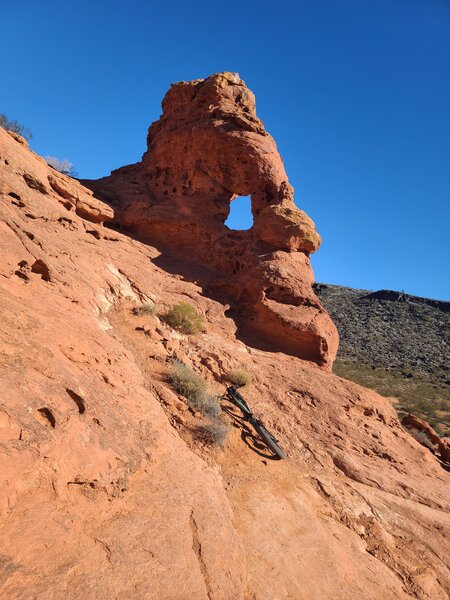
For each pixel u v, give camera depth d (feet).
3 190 37.68
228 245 57.36
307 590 18.76
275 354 46.70
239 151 58.95
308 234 54.44
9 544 11.29
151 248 54.54
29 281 25.21
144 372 29.01
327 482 29.14
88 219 51.44
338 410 38.93
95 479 15.20
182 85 66.80
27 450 12.84
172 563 14.58
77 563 12.25
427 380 155.33
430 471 37.55
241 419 31.12
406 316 224.53
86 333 23.93
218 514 19.11
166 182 64.23
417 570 24.43
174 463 20.34
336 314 231.91
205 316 45.78
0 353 15.02
